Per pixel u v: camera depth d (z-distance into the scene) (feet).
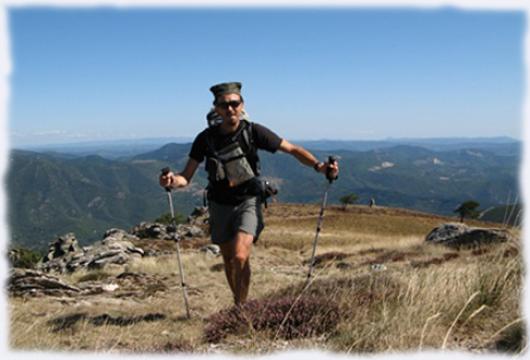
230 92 22.44
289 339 18.45
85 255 94.43
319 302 20.21
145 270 73.31
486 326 17.17
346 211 291.17
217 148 23.03
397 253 78.43
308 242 171.63
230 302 34.19
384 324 16.76
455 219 287.48
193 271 69.87
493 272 19.92
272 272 64.23
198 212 249.14
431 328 16.76
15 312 30.04
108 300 39.86
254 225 23.25
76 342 21.16
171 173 24.36
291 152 24.08
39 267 100.22
